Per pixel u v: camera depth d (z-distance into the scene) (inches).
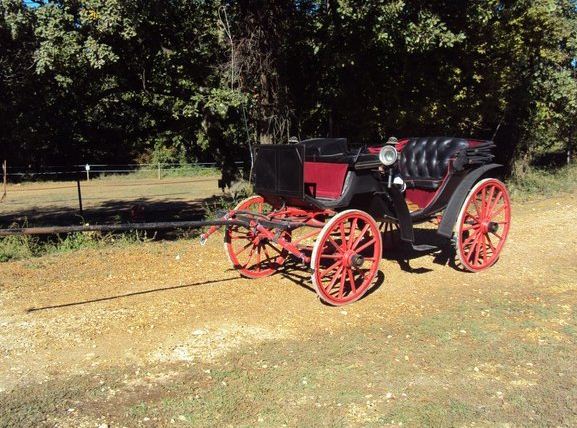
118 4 306.8
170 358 184.9
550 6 466.0
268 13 411.2
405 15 390.0
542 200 487.2
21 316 218.8
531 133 571.8
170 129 488.4
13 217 623.8
